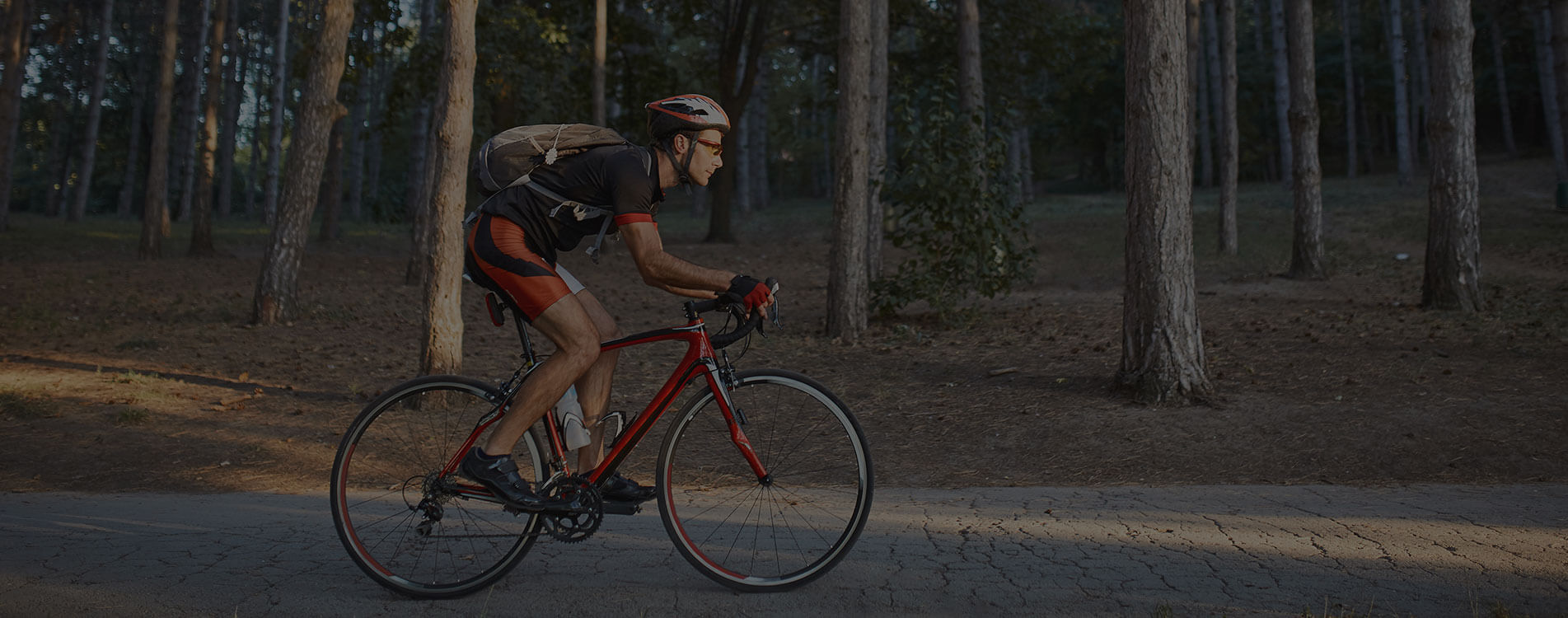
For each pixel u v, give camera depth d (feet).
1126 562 11.91
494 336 38.40
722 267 63.46
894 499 16.89
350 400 26.63
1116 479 18.97
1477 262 37.68
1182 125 24.25
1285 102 108.99
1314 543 12.84
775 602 10.27
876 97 49.37
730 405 10.96
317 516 15.34
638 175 10.04
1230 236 62.75
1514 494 16.39
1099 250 65.98
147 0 126.72
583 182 10.14
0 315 41.19
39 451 20.85
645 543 12.83
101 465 20.04
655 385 25.02
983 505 16.11
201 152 67.51
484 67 61.87
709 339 10.82
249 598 10.46
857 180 35.81
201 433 22.66
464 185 25.99
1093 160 178.40
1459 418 21.20
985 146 39.27
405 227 102.47
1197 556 12.18
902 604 10.21
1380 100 168.55
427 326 25.93
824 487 11.03
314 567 11.78
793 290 53.11
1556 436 19.84
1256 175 168.14
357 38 63.67
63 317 41.11
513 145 10.23
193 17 123.03
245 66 146.30
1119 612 9.95
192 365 31.35
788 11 79.10
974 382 27.55
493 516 10.84
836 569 11.53
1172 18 24.07
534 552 12.31
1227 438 20.95
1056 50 70.03
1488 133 179.63
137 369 30.40
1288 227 76.59
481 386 10.92
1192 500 16.31
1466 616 9.75
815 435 11.32
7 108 82.12
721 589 10.73
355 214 131.34
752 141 143.02
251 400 26.35
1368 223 75.51
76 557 12.12
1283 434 20.93
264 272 40.86
